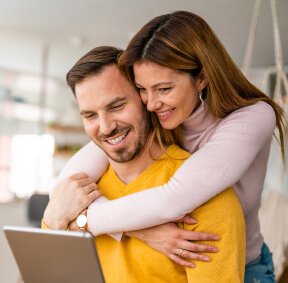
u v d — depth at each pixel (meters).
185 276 1.01
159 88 0.97
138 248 1.01
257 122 1.02
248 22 3.75
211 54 1.01
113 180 1.12
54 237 0.76
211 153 0.95
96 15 3.71
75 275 0.79
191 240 0.96
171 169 1.06
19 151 5.07
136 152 1.02
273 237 2.48
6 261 2.99
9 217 3.52
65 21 3.85
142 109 1.01
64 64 4.93
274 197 2.71
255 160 1.14
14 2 3.45
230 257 0.92
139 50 0.95
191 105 1.03
